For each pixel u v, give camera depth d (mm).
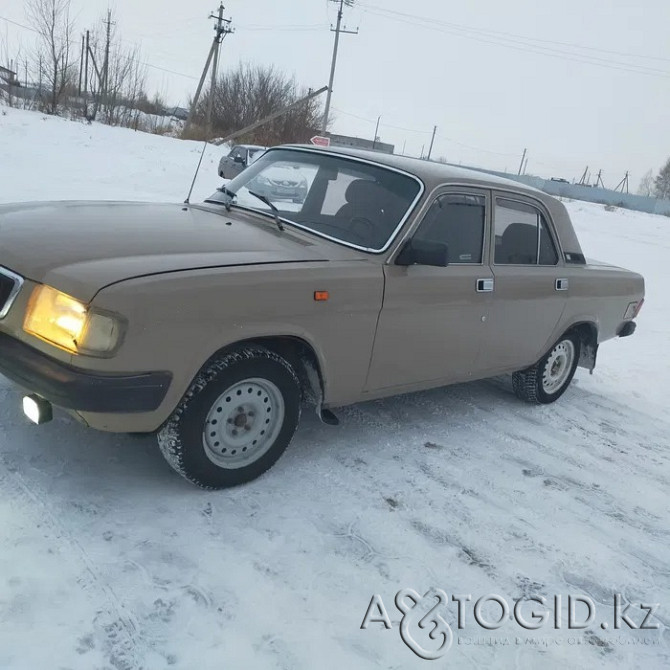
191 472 3273
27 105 29062
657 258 18312
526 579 3230
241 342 3326
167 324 2902
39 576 2641
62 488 3223
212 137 34625
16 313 2982
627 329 6191
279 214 4141
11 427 3639
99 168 18266
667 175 87625
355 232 3926
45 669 2248
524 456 4543
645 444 5168
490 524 3623
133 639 2443
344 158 4359
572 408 5738
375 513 3521
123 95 32812
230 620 2619
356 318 3645
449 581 3109
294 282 3336
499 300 4523
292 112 38562
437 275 4059
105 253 3102
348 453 4129
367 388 3941
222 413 3307
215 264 3184
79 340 2781
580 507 3984
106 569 2754
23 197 11680
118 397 2842
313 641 2600
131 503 3221
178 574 2809
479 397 5590
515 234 4773
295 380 3535
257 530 3201
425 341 4105
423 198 4008
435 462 4211
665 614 3146
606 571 3396
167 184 17781
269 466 3617
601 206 41312
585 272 5395
